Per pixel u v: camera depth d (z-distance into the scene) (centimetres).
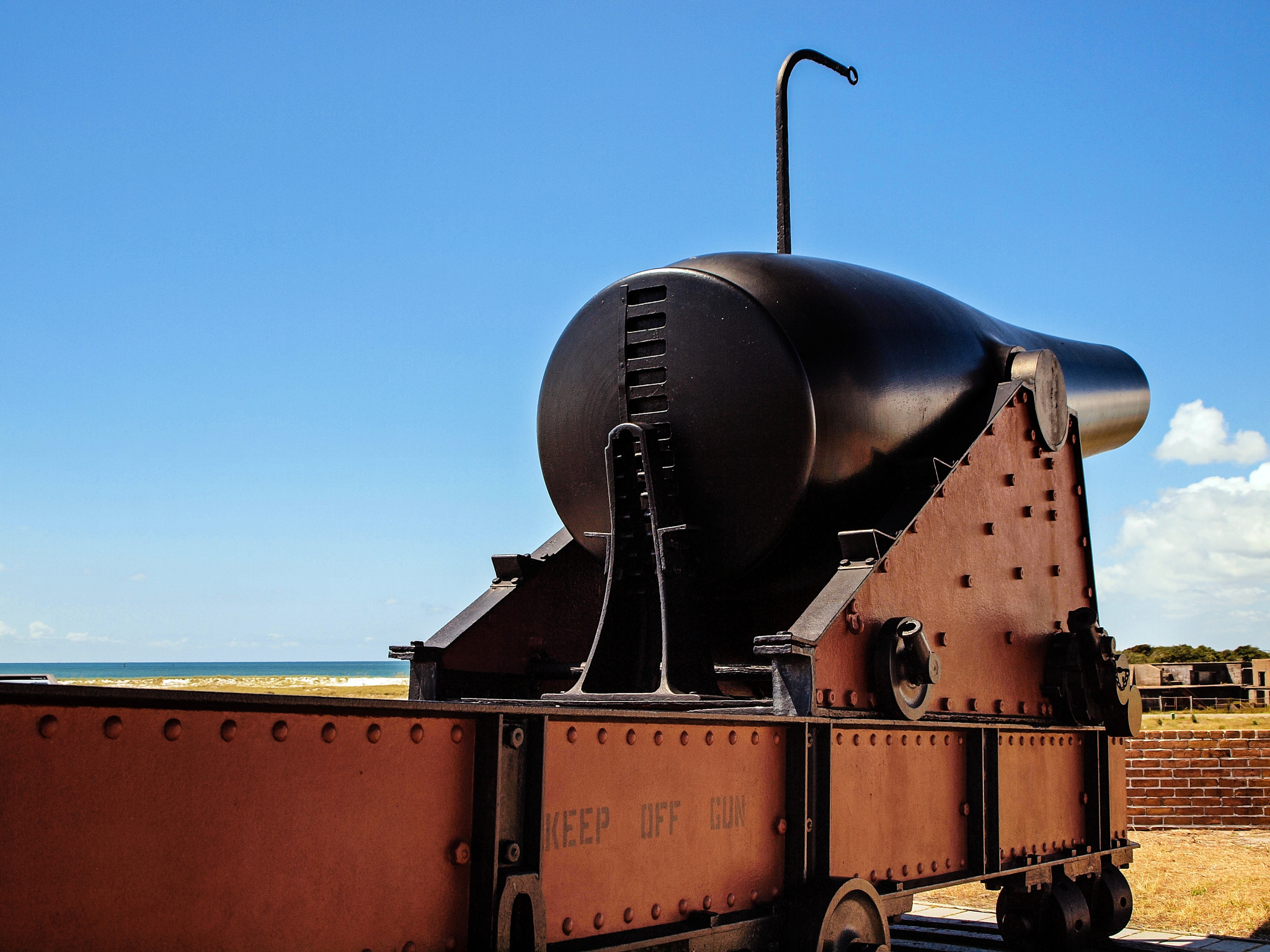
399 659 571
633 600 534
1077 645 657
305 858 271
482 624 594
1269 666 2773
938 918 830
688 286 539
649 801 377
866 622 490
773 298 532
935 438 594
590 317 568
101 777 232
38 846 221
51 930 222
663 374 536
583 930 345
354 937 282
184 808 247
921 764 523
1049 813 638
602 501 562
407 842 298
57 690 221
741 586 538
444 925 307
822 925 420
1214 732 1341
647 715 371
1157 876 965
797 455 509
